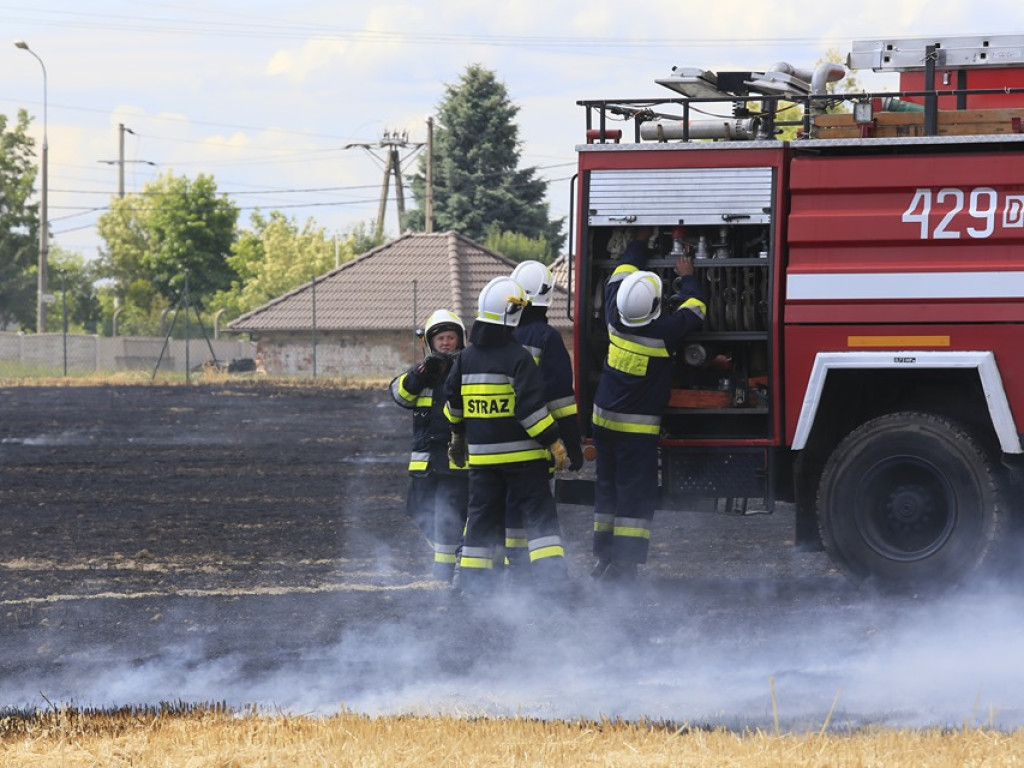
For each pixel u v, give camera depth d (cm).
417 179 13950
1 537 2245
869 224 1628
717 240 1719
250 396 6156
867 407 1738
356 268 9169
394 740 1073
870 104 1659
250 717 1162
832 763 998
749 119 1725
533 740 1070
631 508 1700
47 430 4412
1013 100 1805
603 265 1752
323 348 8650
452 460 1717
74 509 2605
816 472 1738
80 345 9306
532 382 1627
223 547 2139
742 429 1731
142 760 1043
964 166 1606
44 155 9981
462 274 9100
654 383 1686
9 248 13962
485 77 13475
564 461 1641
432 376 1803
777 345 1661
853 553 1645
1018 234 1584
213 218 14925
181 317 14375
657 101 1719
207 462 3481
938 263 1606
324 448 3834
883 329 1622
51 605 1683
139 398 5978
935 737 1056
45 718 1170
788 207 1667
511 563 1694
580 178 1722
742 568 1891
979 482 1598
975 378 1652
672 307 1745
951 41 1788
